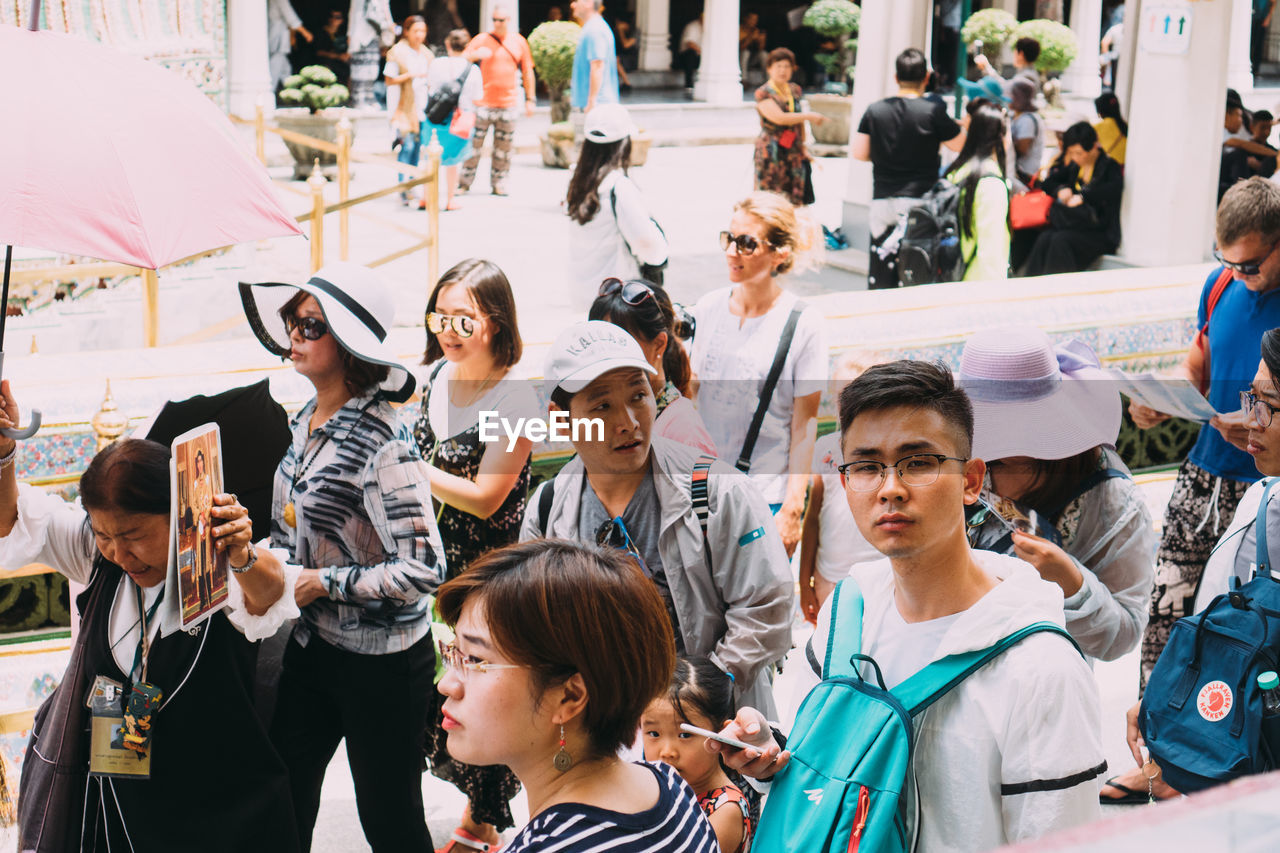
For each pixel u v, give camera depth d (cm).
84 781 304
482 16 1998
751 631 323
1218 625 310
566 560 195
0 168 285
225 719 305
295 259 973
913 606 227
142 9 771
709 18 2123
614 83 1520
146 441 296
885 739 214
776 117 1144
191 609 280
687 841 194
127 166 295
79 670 302
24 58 302
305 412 347
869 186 1018
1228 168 901
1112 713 505
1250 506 335
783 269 462
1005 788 211
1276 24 2700
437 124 1245
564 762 194
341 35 2091
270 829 312
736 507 324
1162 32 791
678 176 1552
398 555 335
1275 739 300
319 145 864
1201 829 98
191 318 778
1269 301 443
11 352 695
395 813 352
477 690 193
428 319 390
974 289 670
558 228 1184
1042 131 935
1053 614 219
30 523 319
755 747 225
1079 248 827
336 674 344
